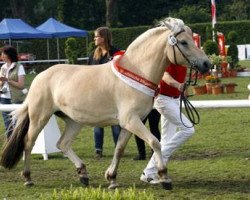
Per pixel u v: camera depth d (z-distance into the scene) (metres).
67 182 11.71
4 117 14.35
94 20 74.75
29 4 75.50
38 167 13.38
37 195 10.66
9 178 12.32
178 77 11.01
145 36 10.51
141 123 10.36
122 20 76.62
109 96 10.56
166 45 10.29
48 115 11.32
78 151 15.25
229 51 35.88
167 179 10.59
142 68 10.38
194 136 16.73
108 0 64.19
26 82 37.88
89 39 55.31
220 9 77.25
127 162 13.57
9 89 14.63
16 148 11.55
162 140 11.60
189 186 10.96
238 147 14.89
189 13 70.50
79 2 73.19
